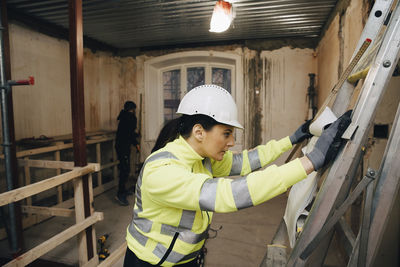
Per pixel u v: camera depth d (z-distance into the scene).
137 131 4.76
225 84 4.70
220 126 0.81
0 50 1.92
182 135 0.89
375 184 0.75
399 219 1.61
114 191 4.23
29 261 1.52
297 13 3.18
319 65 3.84
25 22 3.16
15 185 2.15
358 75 0.87
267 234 2.72
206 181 0.74
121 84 4.77
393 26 0.69
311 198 0.88
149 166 0.82
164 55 4.58
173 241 0.86
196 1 2.86
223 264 2.20
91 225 2.09
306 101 4.11
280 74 4.17
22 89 3.19
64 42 3.86
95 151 4.45
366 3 1.94
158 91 4.91
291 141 1.09
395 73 0.96
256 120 4.30
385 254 1.66
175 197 0.74
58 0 2.79
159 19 3.40
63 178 1.75
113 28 3.74
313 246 0.77
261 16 3.27
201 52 4.42
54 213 2.12
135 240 0.93
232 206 0.68
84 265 2.01
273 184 0.67
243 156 1.13
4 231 2.63
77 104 1.94
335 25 2.89
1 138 2.83
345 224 1.13
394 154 0.73
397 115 0.74
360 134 0.70
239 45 4.29
